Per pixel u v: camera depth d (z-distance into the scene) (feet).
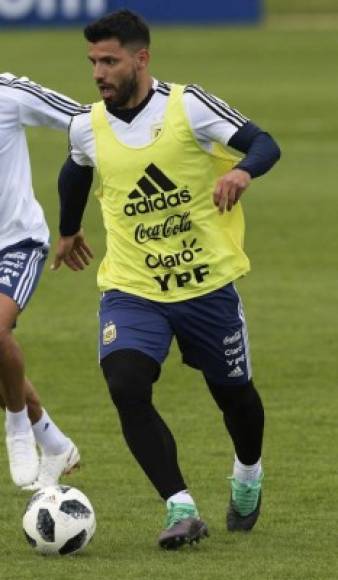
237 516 71.31
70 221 74.95
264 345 119.14
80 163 72.13
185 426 95.35
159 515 74.08
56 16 435.12
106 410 99.91
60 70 341.62
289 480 81.66
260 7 456.04
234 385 70.59
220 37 421.18
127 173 69.10
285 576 62.85
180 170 68.80
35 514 66.03
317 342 120.26
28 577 62.54
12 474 74.64
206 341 69.82
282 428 94.32
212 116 68.18
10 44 398.62
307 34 429.79
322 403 101.09
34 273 75.82
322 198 198.59
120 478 82.43
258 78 336.49
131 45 68.03
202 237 69.31
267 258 157.48
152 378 67.87
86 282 147.64
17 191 76.18
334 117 276.41
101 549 67.46
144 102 68.80
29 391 76.33
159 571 63.36
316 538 69.82
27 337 122.93
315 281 145.59
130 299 69.10
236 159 69.31
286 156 236.02
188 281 69.05
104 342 68.59
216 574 62.95
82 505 66.33
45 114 75.82
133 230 69.46
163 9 449.48
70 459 78.02
